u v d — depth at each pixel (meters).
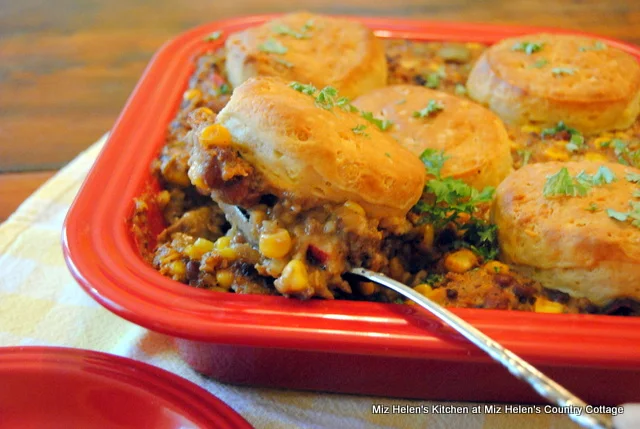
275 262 0.25
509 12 0.50
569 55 0.35
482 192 0.29
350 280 0.26
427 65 0.38
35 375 0.25
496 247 0.28
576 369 0.24
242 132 0.25
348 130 0.25
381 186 0.25
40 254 0.32
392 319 0.24
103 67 0.45
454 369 0.25
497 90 0.34
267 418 0.26
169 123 0.32
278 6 0.52
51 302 0.30
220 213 0.30
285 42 0.34
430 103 0.32
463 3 0.52
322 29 0.36
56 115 0.41
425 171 0.27
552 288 0.27
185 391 0.25
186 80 0.35
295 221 0.25
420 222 0.28
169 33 0.49
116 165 0.29
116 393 0.25
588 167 0.28
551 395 0.21
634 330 0.24
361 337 0.24
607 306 0.26
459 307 0.25
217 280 0.26
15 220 0.33
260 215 0.25
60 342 0.28
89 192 0.28
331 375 0.26
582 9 0.50
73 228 0.27
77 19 0.51
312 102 0.26
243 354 0.26
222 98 0.33
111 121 0.41
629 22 0.48
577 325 0.24
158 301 0.24
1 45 0.47
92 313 0.30
